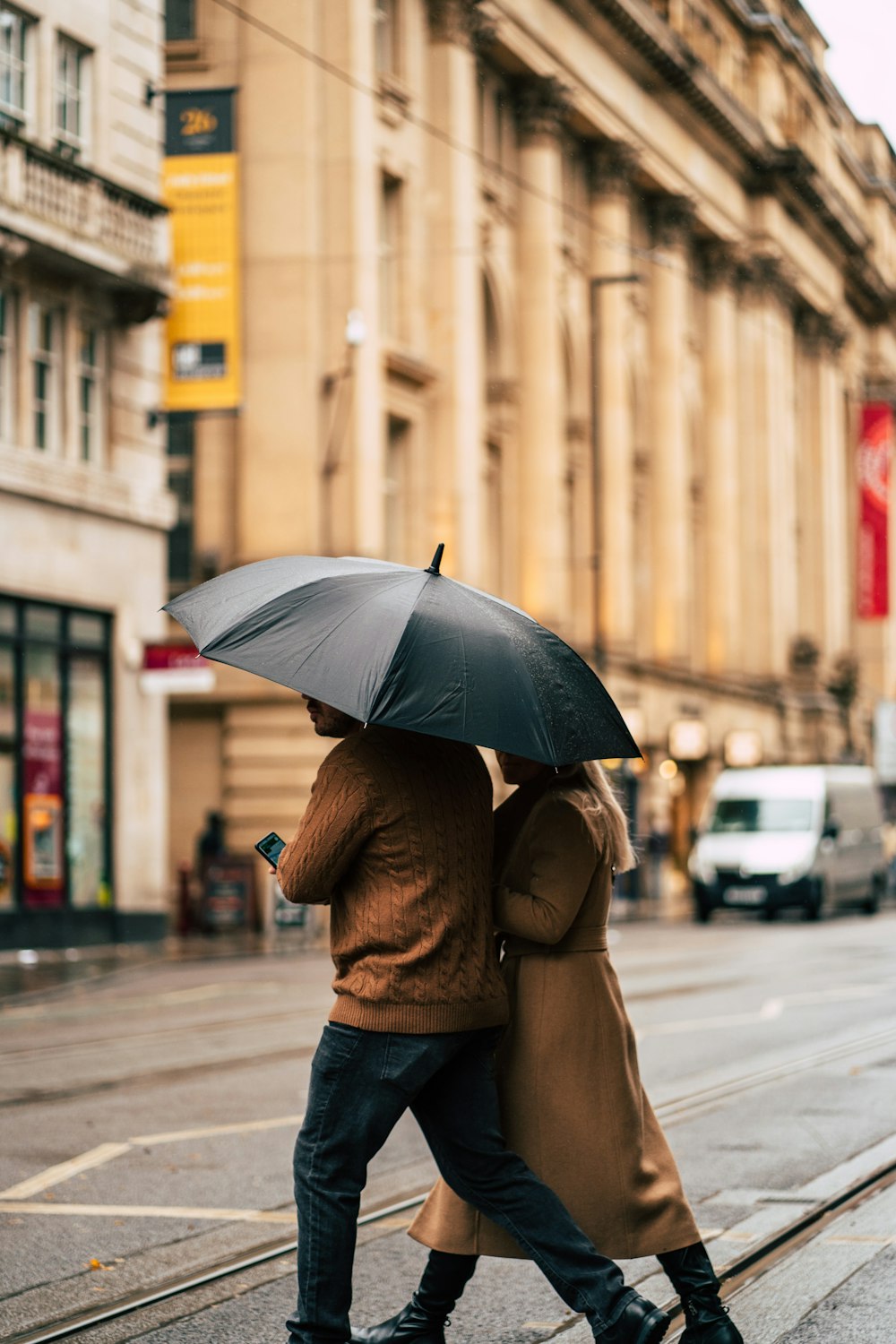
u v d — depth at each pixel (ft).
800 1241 27.04
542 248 162.20
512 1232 18.94
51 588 97.30
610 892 20.16
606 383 179.32
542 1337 21.98
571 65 165.99
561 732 18.47
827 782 142.10
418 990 18.38
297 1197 18.80
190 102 106.32
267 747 122.62
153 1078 44.91
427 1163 33.96
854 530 284.61
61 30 98.07
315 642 18.44
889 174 317.42
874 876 150.30
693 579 210.59
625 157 179.52
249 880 110.11
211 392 105.91
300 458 123.65
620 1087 19.63
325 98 125.70
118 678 103.30
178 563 127.65
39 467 95.66
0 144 90.74
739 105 204.64
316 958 94.73
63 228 94.48
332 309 125.39
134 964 88.58
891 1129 37.04
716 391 213.25
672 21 196.13
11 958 91.91
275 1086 43.27
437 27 142.20
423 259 139.54
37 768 97.09
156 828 105.70
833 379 258.16
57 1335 21.65
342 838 18.38
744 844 136.98
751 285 223.51
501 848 19.95
